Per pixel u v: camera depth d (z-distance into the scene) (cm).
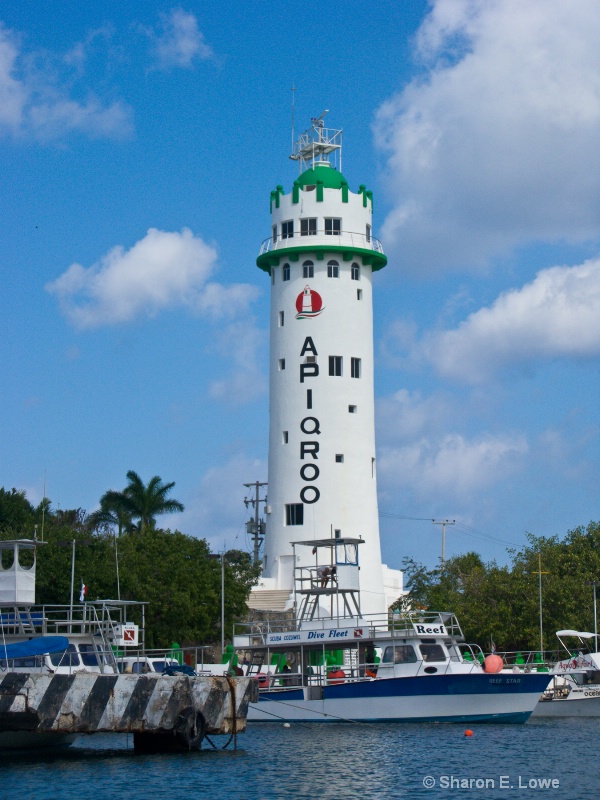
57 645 4250
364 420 8900
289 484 8762
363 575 8675
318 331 8838
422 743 4781
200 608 7956
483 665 5838
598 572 8200
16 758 4241
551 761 4272
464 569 10512
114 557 7950
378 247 9150
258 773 3953
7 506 10462
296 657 6094
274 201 9112
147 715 4128
